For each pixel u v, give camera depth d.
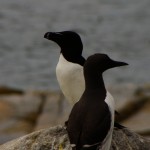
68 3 52.59
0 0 51.84
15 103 18.61
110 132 9.05
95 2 52.56
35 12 47.78
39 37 38.00
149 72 28.91
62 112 18.08
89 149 8.72
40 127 17.50
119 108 18.16
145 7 49.72
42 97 18.92
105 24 43.06
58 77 10.93
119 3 51.84
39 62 30.92
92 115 8.90
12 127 17.64
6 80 27.69
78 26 42.78
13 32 39.91
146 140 10.61
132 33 39.53
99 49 34.62
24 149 10.23
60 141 10.18
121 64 9.48
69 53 10.85
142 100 18.50
